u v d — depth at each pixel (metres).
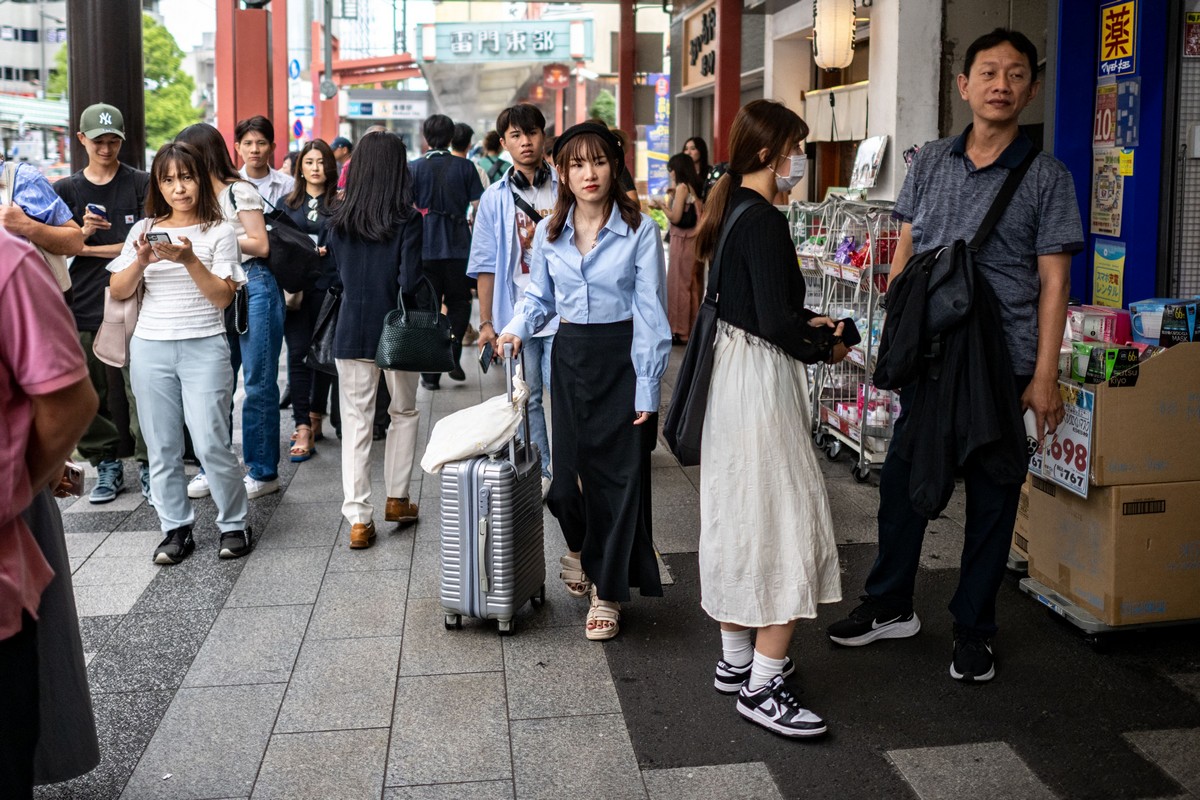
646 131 19.72
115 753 3.32
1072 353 3.92
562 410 3.98
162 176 4.77
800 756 3.27
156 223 4.85
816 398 6.60
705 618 4.26
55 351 2.07
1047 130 5.77
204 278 4.70
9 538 2.15
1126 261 5.44
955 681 3.72
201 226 4.86
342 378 5.05
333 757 3.29
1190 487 3.81
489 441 3.98
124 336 4.88
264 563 4.91
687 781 3.15
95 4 6.63
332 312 5.37
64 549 2.88
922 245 3.79
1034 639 4.02
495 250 5.27
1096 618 3.92
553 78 33.31
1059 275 3.54
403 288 4.94
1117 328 4.23
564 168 3.84
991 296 3.53
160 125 58.47
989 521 3.63
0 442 2.08
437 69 32.34
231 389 4.98
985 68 3.55
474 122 42.81
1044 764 3.20
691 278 10.27
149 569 4.86
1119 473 3.78
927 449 3.56
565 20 27.53
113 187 5.76
